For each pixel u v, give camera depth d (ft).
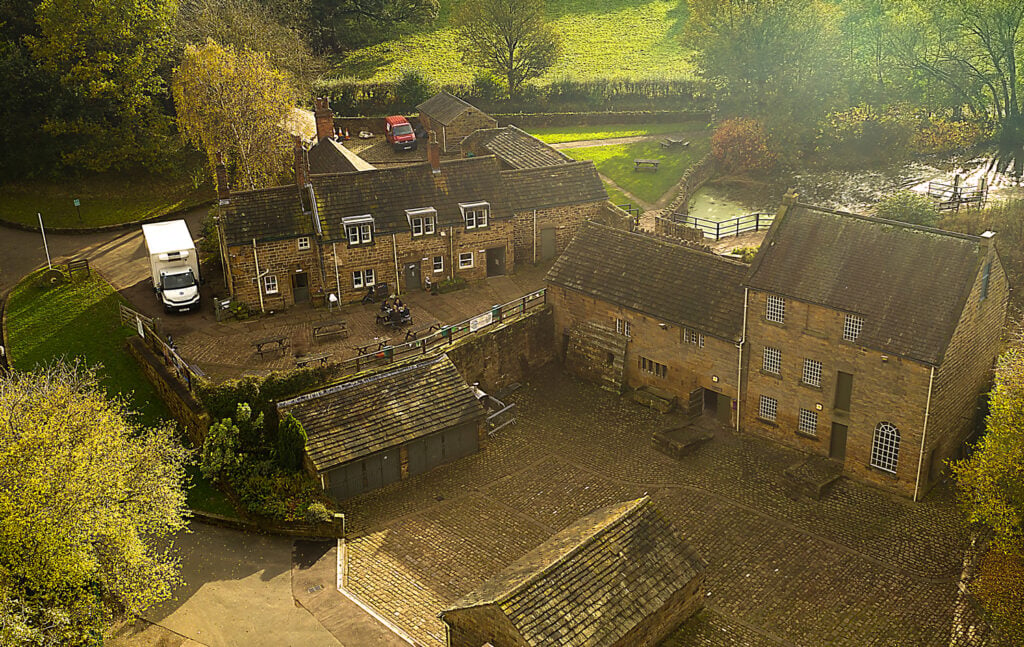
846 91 311.47
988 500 130.31
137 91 271.08
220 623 131.75
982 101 307.99
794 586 136.46
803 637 126.52
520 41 379.55
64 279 215.51
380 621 131.03
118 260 228.84
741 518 152.46
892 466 156.25
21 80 261.44
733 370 173.78
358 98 375.86
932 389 146.30
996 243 225.97
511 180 226.17
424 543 149.07
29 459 118.21
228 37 288.71
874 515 151.94
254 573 142.31
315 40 401.29
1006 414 133.28
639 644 119.34
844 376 159.74
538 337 200.54
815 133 314.76
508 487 163.32
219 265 227.40
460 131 312.71
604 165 314.96
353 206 205.05
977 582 132.36
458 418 168.25
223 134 240.53
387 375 169.99
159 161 273.95
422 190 211.82
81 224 248.73
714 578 138.51
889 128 311.68
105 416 133.90
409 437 162.81
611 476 165.37
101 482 124.06
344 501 160.15
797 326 161.89
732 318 172.14
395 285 211.41
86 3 260.83
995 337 163.53
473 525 153.17
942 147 306.55
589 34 472.03
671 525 128.98
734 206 282.97
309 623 131.23
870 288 154.10
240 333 193.16
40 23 261.85
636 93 394.93
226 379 173.47
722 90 334.24
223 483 159.43
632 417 184.03
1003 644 124.06
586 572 118.11
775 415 171.63
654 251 189.88
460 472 168.25
